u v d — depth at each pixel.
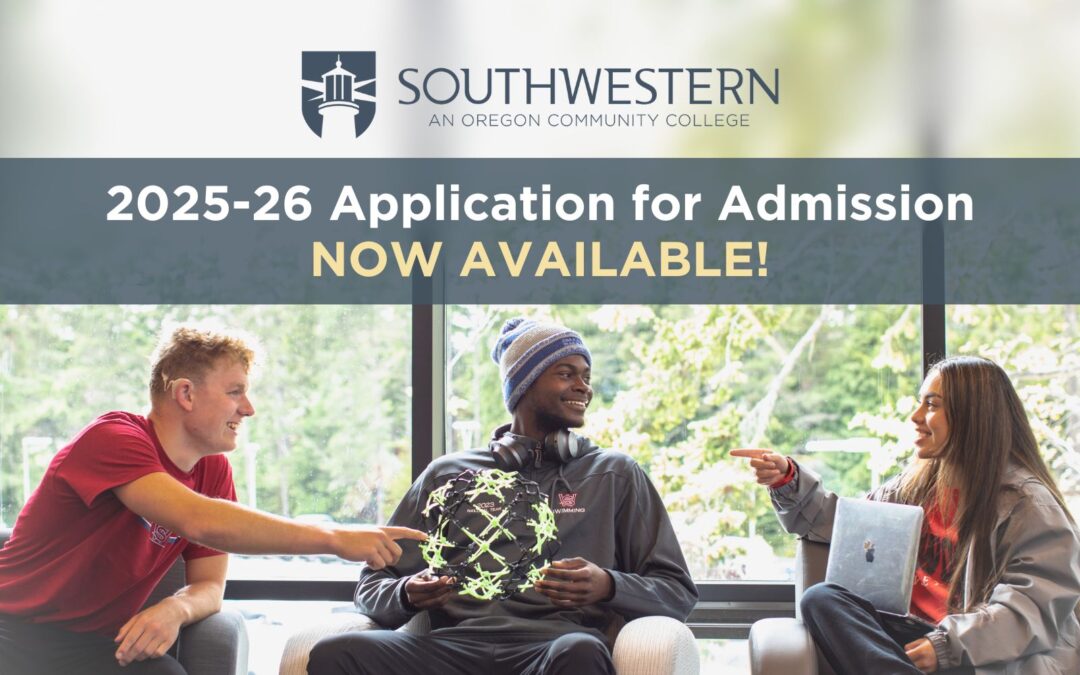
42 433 3.67
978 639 2.43
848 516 2.79
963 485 2.72
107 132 3.78
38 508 2.47
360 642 2.44
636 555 2.84
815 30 3.75
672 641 2.41
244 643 2.61
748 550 3.55
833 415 3.55
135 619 2.43
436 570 2.66
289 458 3.63
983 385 2.77
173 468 2.59
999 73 3.70
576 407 2.92
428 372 3.61
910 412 3.53
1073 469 3.48
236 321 3.68
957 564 2.69
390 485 3.61
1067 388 3.51
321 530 2.41
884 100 3.71
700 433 3.58
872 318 3.58
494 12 3.79
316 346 3.66
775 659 2.46
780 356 3.59
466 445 3.62
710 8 3.76
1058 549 2.54
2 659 2.39
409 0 3.80
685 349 3.61
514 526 2.76
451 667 2.50
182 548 2.64
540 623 2.67
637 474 2.93
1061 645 2.59
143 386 3.68
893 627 2.60
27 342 3.68
